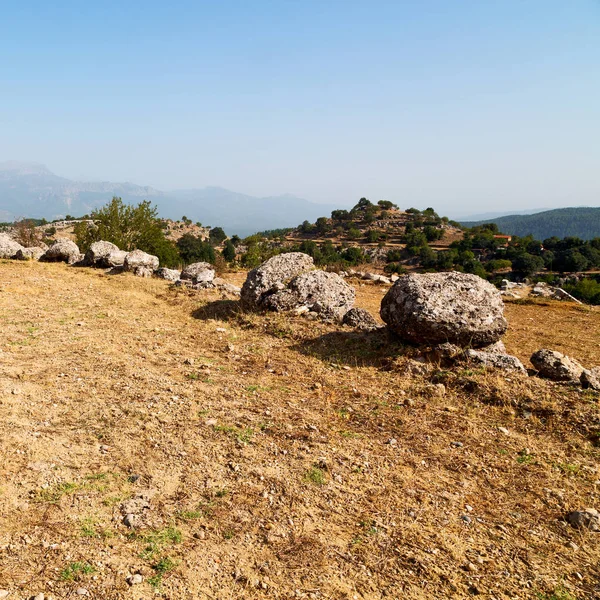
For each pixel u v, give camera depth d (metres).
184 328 12.16
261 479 5.18
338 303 13.09
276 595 3.57
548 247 102.69
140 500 4.64
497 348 9.64
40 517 4.28
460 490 5.19
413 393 7.91
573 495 5.14
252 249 32.75
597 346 12.70
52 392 7.30
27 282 17.00
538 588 3.79
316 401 7.57
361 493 5.02
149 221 31.36
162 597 3.48
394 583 3.78
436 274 10.31
